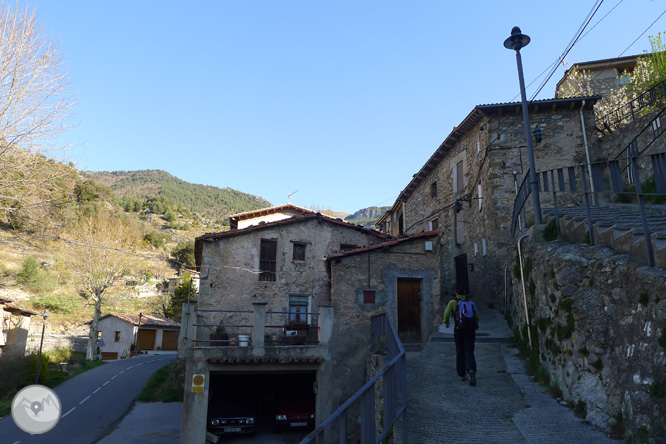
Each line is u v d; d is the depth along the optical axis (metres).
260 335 12.08
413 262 13.03
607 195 13.91
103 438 12.98
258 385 14.72
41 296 41.19
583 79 22.89
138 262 60.72
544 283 7.91
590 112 16.28
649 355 4.82
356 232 19.05
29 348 25.41
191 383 11.46
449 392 7.23
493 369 8.41
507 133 16.19
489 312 14.61
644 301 5.03
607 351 5.76
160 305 49.72
